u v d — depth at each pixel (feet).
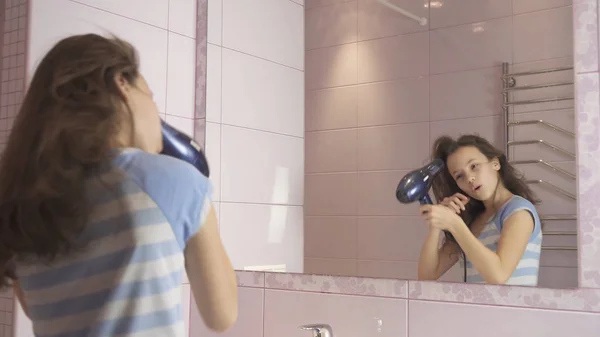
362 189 5.24
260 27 5.93
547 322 4.27
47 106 3.09
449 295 4.69
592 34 4.25
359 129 5.29
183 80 6.19
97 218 3.05
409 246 4.94
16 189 2.99
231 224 5.99
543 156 4.39
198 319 6.07
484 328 4.52
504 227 4.50
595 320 4.09
